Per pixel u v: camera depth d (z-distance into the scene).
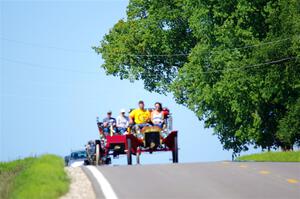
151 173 48.28
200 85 127.88
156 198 37.72
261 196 38.38
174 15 144.12
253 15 127.44
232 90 121.62
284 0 121.62
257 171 48.84
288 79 119.81
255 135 124.94
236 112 126.31
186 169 50.69
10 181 46.84
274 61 120.44
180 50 148.75
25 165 57.38
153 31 146.75
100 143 78.00
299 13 120.81
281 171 48.75
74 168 51.50
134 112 73.19
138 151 72.06
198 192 39.78
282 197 38.06
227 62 123.25
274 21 122.00
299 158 71.81
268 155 76.44
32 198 35.81
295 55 119.94
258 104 122.88
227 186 42.00
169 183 43.31
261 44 121.12
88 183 43.19
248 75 121.38
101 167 52.44
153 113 72.94
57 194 37.75
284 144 126.88
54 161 50.69
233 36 125.94
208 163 55.50
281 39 119.88
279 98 120.75
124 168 51.72
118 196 38.34
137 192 39.78
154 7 147.88
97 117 79.06
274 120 127.00
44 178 40.72
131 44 151.38
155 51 150.00
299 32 118.50
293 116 119.69
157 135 71.38
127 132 73.38
